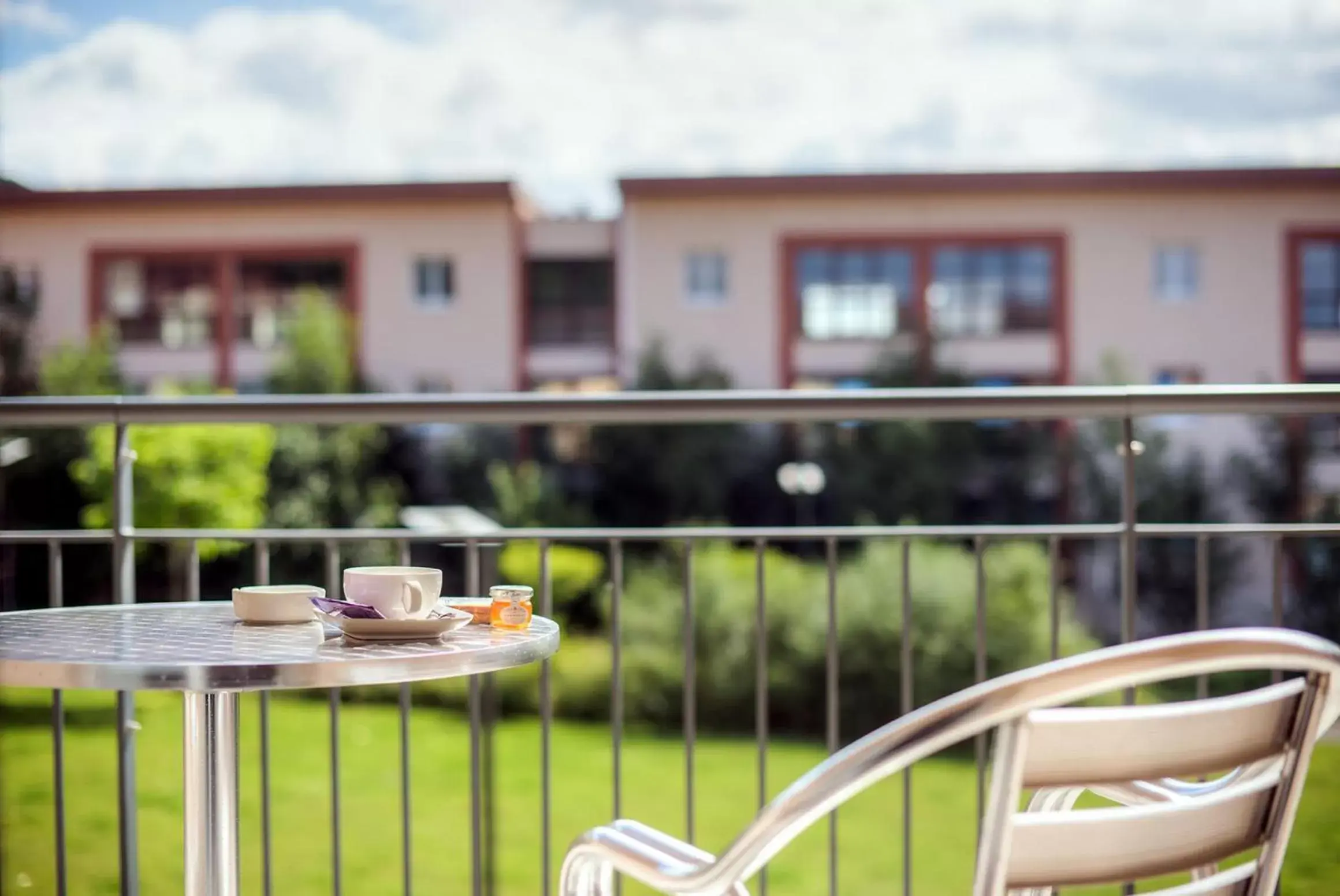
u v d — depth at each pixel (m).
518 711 12.55
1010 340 23.47
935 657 9.82
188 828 1.61
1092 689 0.95
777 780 9.63
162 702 12.87
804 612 10.41
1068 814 0.99
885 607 9.97
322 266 24.78
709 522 20.42
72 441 17.39
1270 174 22.97
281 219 24.31
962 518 20.16
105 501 14.61
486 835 2.38
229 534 2.10
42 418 2.13
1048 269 23.52
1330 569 13.68
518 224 24.19
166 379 24.67
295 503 18.05
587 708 12.48
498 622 1.52
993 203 23.41
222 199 24.27
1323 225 23.02
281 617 1.55
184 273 24.70
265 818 2.12
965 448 20.09
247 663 1.25
